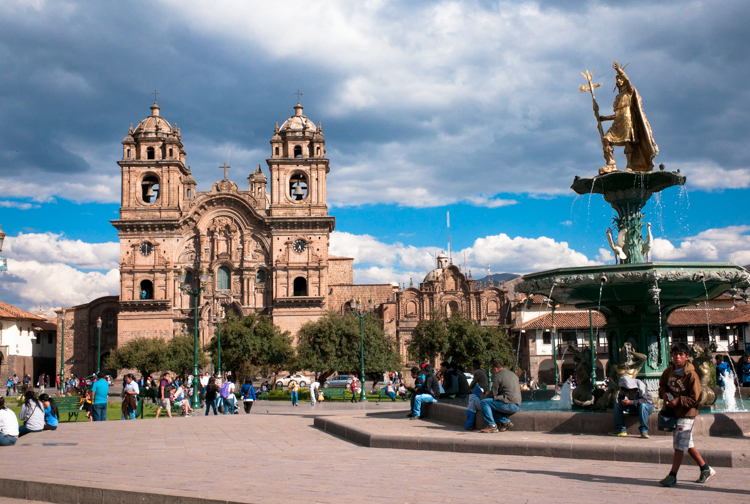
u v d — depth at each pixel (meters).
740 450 12.38
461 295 98.62
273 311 90.00
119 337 89.44
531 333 83.75
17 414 38.81
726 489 10.36
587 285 18.30
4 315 91.06
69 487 11.82
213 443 18.67
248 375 77.12
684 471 11.95
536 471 12.27
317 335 76.88
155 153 93.94
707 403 17.25
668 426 11.31
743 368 26.00
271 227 92.00
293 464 13.89
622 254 20.16
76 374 94.12
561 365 82.75
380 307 98.38
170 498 10.69
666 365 19.31
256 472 12.87
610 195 20.36
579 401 19.58
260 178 95.44
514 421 17.12
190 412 38.28
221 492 10.80
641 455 13.05
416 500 9.91
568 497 9.95
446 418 20.64
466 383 25.28
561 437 15.46
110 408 48.50
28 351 99.38
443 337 79.75
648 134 19.86
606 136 20.16
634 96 20.09
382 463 13.76
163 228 91.81
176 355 78.25
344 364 75.12
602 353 80.44
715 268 17.72
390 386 55.72
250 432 22.11
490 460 13.84
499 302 97.69
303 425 24.80
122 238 91.75
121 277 90.81
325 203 92.69
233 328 75.69
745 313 69.62
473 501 9.77
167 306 89.50
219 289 91.94
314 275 90.81
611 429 15.64
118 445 18.52
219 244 92.69
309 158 93.06
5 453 16.88
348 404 49.53
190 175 101.56
